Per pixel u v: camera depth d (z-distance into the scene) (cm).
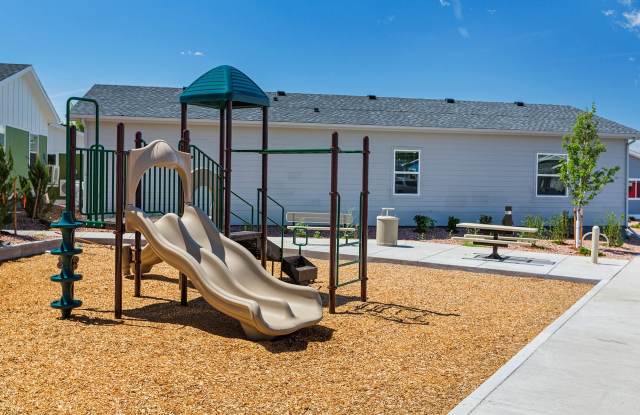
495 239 1211
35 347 502
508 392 417
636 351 529
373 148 1769
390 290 852
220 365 479
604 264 1146
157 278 883
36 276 817
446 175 1816
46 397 389
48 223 1392
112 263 967
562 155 1866
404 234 1645
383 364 500
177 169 715
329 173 1748
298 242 1374
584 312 697
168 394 406
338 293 826
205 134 1684
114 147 1655
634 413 383
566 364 488
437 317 688
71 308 616
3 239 1030
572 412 382
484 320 679
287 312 583
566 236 1667
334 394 421
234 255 682
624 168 1881
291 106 1872
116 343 527
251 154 1714
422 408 399
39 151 2138
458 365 503
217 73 832
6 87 1836
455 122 1842
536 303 787
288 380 449
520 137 1844
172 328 592
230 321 634
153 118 1628
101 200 687
